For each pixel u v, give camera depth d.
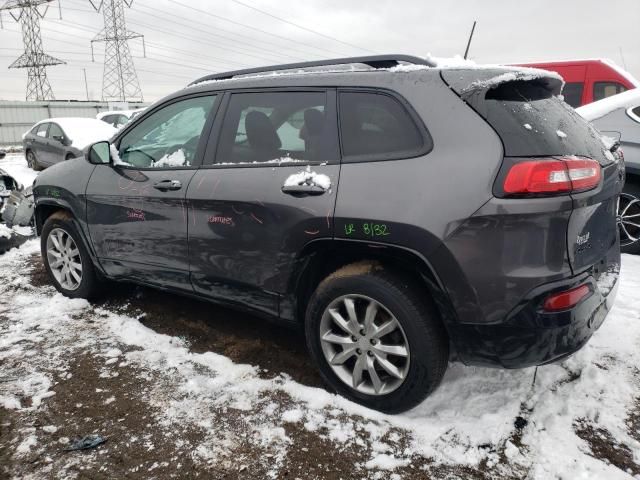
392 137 2.29
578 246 2.07
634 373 2.74
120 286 4.16
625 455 2.15
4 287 4.24
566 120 2.37
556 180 1.95
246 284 2.76
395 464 2.13
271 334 3.33
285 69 2.92
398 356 2.36
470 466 2.11
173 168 3.05
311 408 2.51
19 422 2.43
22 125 26.89
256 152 2.72
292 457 2.18
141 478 2.08
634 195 4.70
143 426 2.39
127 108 24.52
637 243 4.71
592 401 2.49
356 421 2.40
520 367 2.11
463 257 2.04
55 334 3.34
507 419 2.36
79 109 28.84
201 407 2.53
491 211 1.98
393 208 2.16
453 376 2.71
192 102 3.11
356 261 2.48
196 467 2.13
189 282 3.07
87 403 2.58
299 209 2.43
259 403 2.56
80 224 3.62
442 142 2.14
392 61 2.57
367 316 2.37
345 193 2.30
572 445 2.20
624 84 8.49
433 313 2.25
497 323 2.05
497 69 2.27
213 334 3.34
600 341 3.07
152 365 2.94
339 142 2.42
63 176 3.75
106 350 3.12
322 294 2.47
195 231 2.89
